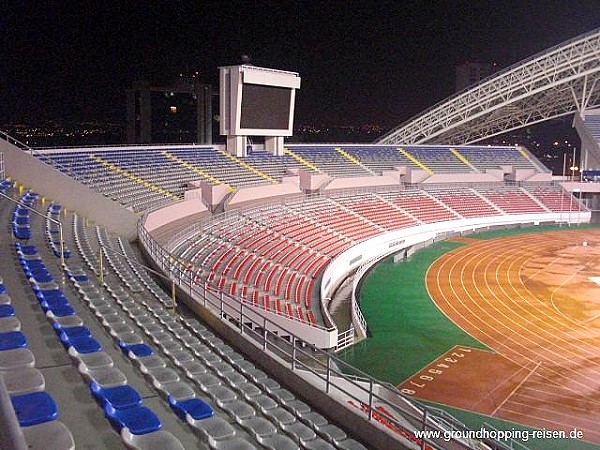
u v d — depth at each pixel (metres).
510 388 18.31
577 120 60.09
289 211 37.09
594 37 49.41
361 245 37.09
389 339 22.84
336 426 9.09
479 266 36.06
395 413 14.97
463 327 24.38
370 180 47.78
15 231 16.62
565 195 56.56
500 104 56.28
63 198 22.81
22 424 5.93
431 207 48.28
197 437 7.39
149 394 8.58
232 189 35.34
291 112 41.50
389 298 28.94
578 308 27.00
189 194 31.39
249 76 37.38
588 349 21.73
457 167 56.38
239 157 39.81
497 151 62.09
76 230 19.67
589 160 59.41
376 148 54.53
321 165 46.72
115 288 14.33
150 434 6.68
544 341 22.62
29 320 10.43
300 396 10.09
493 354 21.28
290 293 25.78
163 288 16.28
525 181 57.78
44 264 14.21
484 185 55.81
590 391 18.11
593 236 46.94
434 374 19.41
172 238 25.61
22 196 21.34
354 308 25.73
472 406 17.05
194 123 69.62
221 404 8.79
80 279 14.06
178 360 10.36
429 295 29.47
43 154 26.70
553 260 37.75
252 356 11.52
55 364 8.66
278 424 8.59
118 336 10.45
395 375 19.31
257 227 32.41
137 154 33.38
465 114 58.25
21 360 7.58
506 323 24.89
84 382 8.09
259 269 27.27
